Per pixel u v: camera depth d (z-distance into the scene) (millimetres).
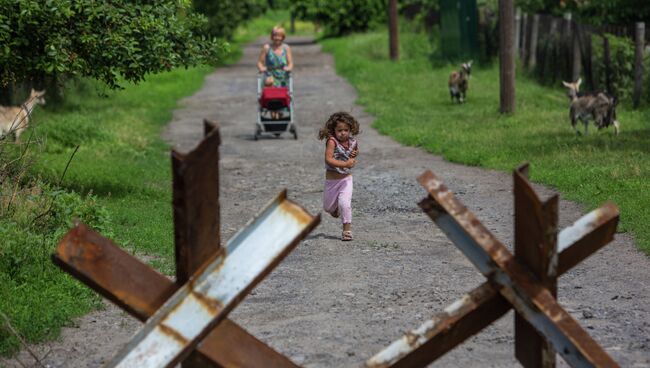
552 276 5414
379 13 90000
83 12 18766
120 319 11195
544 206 5242
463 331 5590
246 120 38469
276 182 23484
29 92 35438
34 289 11836
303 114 39781
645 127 28969
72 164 23766
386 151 28266
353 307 11727
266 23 139625
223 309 5059
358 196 20703
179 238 5305
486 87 44844
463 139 28594
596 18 43031
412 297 12172
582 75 39781
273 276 13500
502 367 9133
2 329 9938
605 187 19062
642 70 34031
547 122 31422
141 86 49812
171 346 5020
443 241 15836
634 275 13023
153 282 5477
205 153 5148
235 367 5418
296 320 11164
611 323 10781
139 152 28250
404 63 57219
